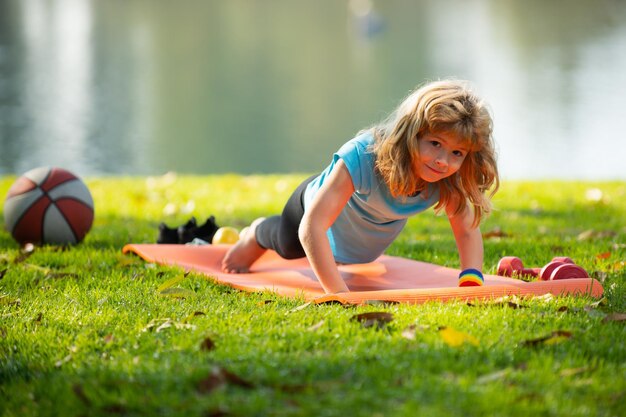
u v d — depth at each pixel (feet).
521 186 39.88
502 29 214.69
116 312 14.62
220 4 275.39
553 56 161.68
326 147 93.30
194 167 81.35
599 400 10.08
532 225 27.68
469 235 17.35
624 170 71.61
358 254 18.15
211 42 193.67
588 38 189.06
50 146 87.97
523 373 10.72
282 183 40.75
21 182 22.63
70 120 103.76
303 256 18.70
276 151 91.25
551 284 15.66
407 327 12.67
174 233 22.98
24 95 120.06
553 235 25.11
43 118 104.17
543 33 202.28
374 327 12.66
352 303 14.60
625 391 10.30
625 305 15.12
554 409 9.61
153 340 12.59
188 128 103.14
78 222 22.63
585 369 10.93
